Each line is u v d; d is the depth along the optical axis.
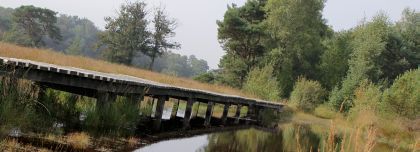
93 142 8.28
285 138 16.06
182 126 14.13
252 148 12.09
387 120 21.98
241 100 19.09
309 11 49.53
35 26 80.44
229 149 11.28
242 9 49.81
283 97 47.56
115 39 65.38
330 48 55.22
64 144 7.57
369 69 45.09
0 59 7.55
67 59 25.27
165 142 10.59
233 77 48.00
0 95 7.68
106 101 9.75
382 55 55.19
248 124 20.25
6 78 7.76
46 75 8.21
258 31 45.50
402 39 58.34
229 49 50.41
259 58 49.31
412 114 25.19
